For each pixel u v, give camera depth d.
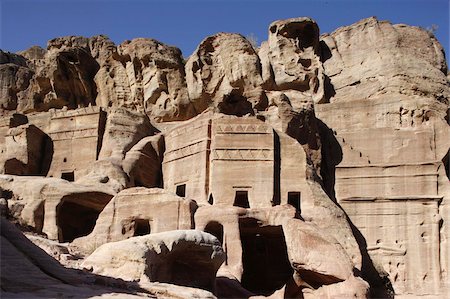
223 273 32.28
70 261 27.27
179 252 27.03
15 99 57.75
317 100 49.81
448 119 45.78
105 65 54.06
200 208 35.62
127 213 36.34
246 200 41.16
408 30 53.03
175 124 49.09
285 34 52.09
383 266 41.34
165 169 44.59
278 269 38.50
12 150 46.06
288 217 33.66
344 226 38.31
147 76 52.00
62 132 47.59
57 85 54.38
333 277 30.31
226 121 41.62
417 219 41.97
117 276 23.62
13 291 16.28
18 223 35.91
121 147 44.47
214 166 40.56
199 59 50.84
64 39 56.75
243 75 48.97
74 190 38.00
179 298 20.78
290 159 40.88
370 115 46.72
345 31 54.41
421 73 49.31
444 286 39.75
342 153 45.94
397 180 43.41
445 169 43.53
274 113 44.88
